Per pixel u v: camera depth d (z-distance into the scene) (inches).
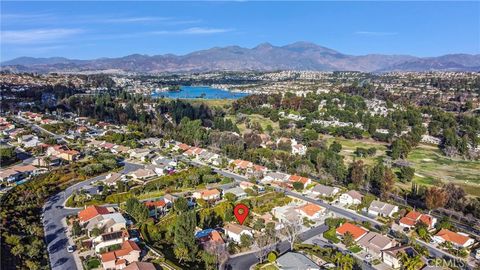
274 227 4896.7
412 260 4079.7
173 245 4525.1
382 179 6722.4
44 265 3897.6
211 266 4025.6
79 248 4286.4
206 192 5989.2
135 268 3693.4
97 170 7003.0
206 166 7578.7
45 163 7244.1
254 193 6181.1
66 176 6633.9
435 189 6131.9
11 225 4566.9
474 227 5383.9
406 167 7760.8
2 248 3986.2
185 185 6476.4
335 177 7377.0
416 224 5201.8
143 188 6171.3
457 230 5093.5
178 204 5241.1
